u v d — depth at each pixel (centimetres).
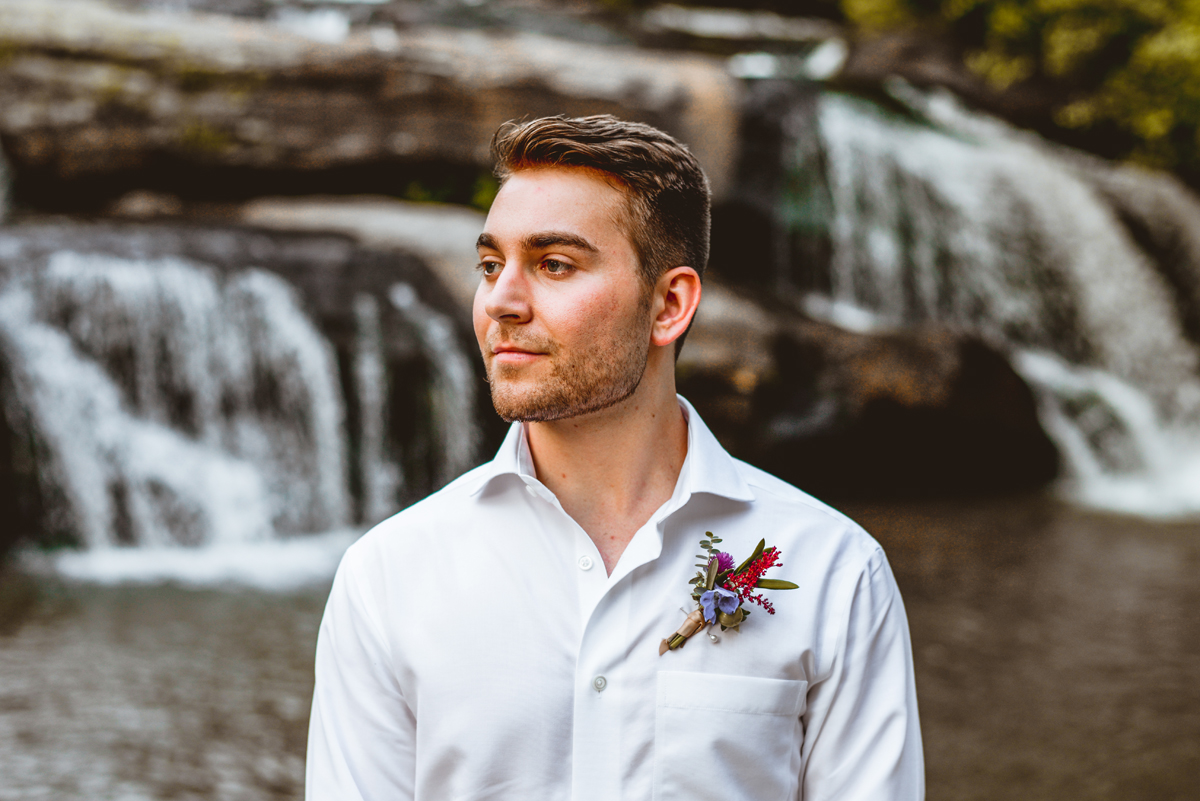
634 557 115
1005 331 1147
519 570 115
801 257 1077
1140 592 589
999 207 1159
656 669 112
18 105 819
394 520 120
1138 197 1261
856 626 117
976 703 418
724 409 844
